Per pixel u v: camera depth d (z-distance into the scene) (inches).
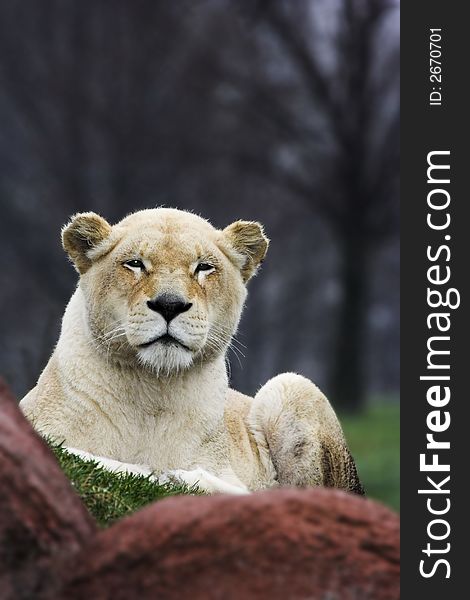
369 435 1718.8
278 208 2696.9
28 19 2650.1
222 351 475.8
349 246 2303.2
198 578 272.5
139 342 444.8
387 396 3031.5
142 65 2591.0
